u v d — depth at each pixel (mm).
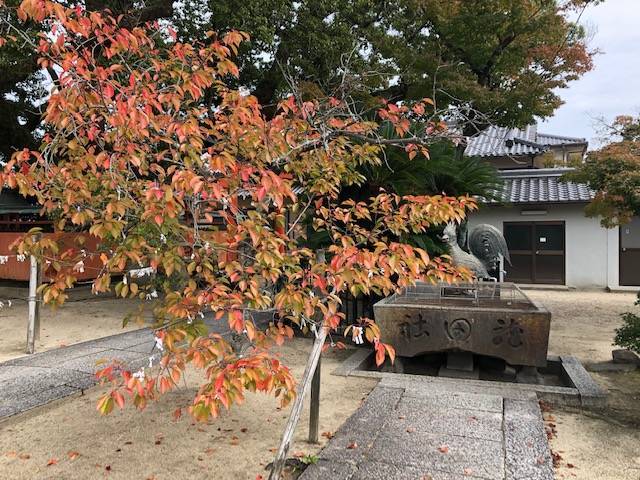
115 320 8500
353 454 3301
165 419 4062
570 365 5609
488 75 9930
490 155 16281
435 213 2971
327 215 3695
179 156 2736
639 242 13898
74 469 3184
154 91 2846
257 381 2105
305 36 8555
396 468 3096
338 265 2529
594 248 14125
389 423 3846
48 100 2518
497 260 8102
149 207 2318
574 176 6059
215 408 1987
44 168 2660
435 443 3469
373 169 6293
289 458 3293
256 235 2436
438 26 9328
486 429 3717
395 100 10031
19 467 3215
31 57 8086
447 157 6691
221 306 2346
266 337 2863
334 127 3342
